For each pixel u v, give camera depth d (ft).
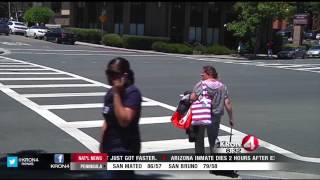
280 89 71.15
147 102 53.42
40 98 53.21
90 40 189.98
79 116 43.73
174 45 167.73
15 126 38.63
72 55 123.34
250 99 59.31
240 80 81.76
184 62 119.65
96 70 85.81
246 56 167.32
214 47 173.17
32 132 36.76
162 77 79.71
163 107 50.49
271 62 140.77
